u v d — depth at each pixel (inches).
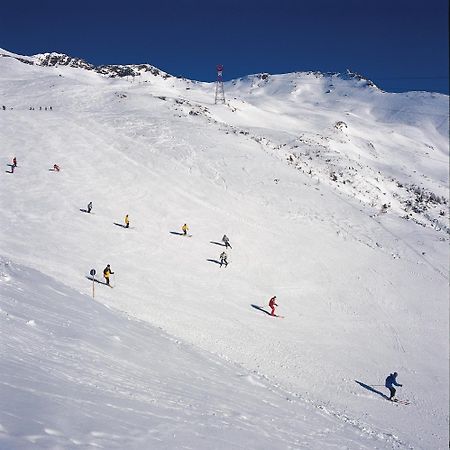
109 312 592.1
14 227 1085.8
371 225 1686.8
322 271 1274.6
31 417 209.2
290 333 914.1
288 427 390.3
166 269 1063.0
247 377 541.3
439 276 1407.5
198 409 338.0
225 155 2016.5
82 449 194.7
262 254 1290.6
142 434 242.7
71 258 986.1
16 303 436.5
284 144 3004.4
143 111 2760.8
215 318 881.5
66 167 1567.4
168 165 1796.3
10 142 1702.8
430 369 914.1
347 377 786.8
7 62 5113.2
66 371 303.6
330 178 2399.1
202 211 1477.6
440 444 604.7
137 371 382.0
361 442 433.1
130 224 1268.5
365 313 1109.7
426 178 3919.8
